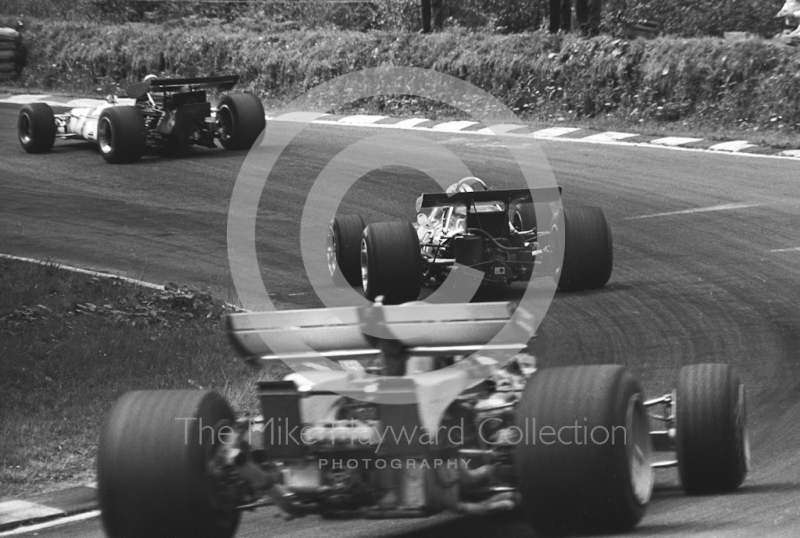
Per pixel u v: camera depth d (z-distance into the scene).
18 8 133.38
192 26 120.94
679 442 17.11
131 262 44.12
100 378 28.52
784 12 85.69
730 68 72.25
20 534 18.72
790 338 29.81
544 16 104.25
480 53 86.69
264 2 125.81
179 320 34.69
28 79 114.25
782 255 40.25
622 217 48.75
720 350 29.06
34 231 50.41
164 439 14.34
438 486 14.66
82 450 24.17
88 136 70.38
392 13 116.38
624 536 15.09
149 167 65.12
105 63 110.88
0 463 23.19
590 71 79.38
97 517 19.53
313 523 17.80
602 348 29.84
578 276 36.22
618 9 97.94
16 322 33.25
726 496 17.56
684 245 43.03
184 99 67.50
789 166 56.75
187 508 14.20
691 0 95.31
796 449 20.98
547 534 15.04
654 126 72.44
